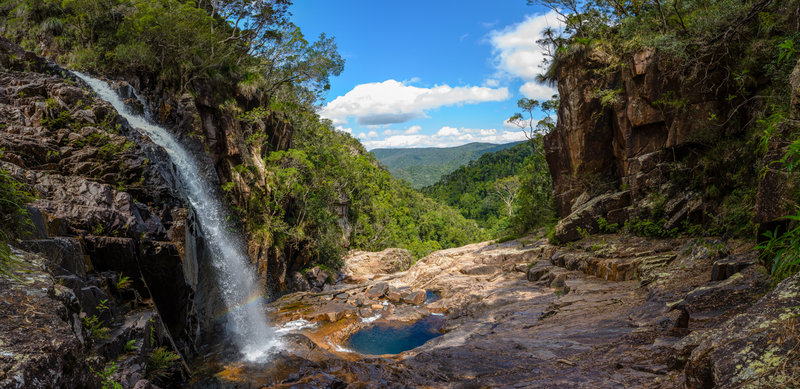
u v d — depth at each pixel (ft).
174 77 81.82
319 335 59.57
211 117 86.58
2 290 9.89
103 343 20.11
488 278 79.05
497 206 390.01
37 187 27.68
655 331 26.86
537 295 59.06
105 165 36.68
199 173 75.41
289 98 144.77
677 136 61.31
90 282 22.71
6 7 94.27
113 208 30.19
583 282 55.06
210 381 31.53
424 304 74.33
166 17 82.28
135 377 20.02
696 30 56.44
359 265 144.46
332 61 117.50
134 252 27.63
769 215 19.92
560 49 81.15
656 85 64.08
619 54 72.74
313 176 124.98
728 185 54.44
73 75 60.85
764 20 49.52
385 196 245.86
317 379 31.24
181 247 38.55
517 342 33.73
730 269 30.83
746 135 53.16
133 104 69.72
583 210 74.33
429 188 575.38
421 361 32.30
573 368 24.52
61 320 9.53
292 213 117.08
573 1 83.15
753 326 8.46
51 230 23.12
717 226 52.54
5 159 30.17
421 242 243.60
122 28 82.79
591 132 77.77
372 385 28.53
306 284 111.86
